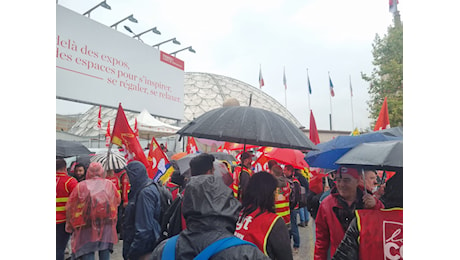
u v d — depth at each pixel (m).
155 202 3.17
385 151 1.98
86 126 36.25
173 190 4.16
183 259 1.30
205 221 1.35
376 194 2.80
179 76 17.23
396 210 1.94
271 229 1.93
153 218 3.13
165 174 4.70
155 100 15.51
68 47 11.26
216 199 1.39
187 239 1.35
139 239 3.04
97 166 3.72
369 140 2.90
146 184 3.24
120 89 13.43
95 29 12.28
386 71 13.91
